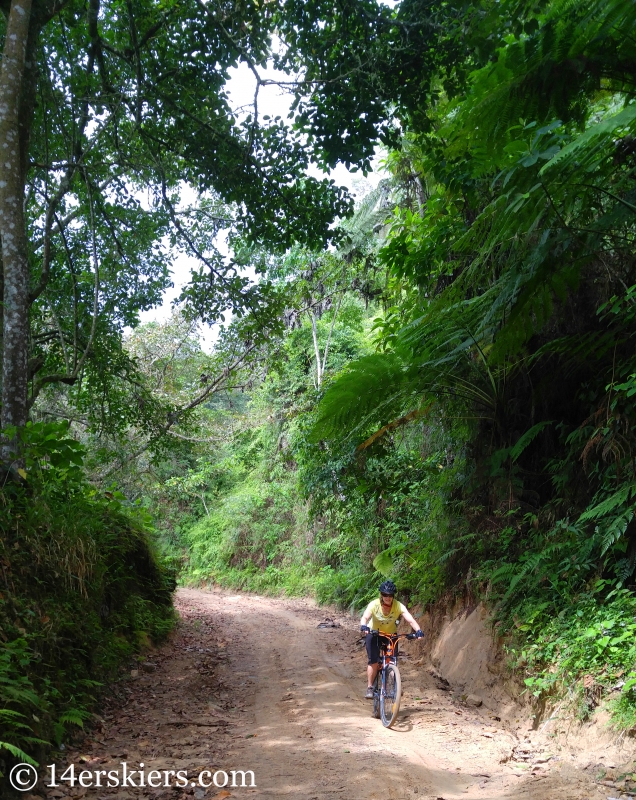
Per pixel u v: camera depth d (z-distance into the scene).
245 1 9.16
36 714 5.21
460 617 9.18
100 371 13.12
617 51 5.45
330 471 13.77
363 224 17.73
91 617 7.65
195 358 24.11
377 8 8.95
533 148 5.36
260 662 10.12
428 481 11.76
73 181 11.61
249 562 26.08
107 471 19.70
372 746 5.55
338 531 17.95
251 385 22.38
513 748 5.52
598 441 6.65
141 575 11.50
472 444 9.86
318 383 20.03
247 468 30.02
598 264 7.41
